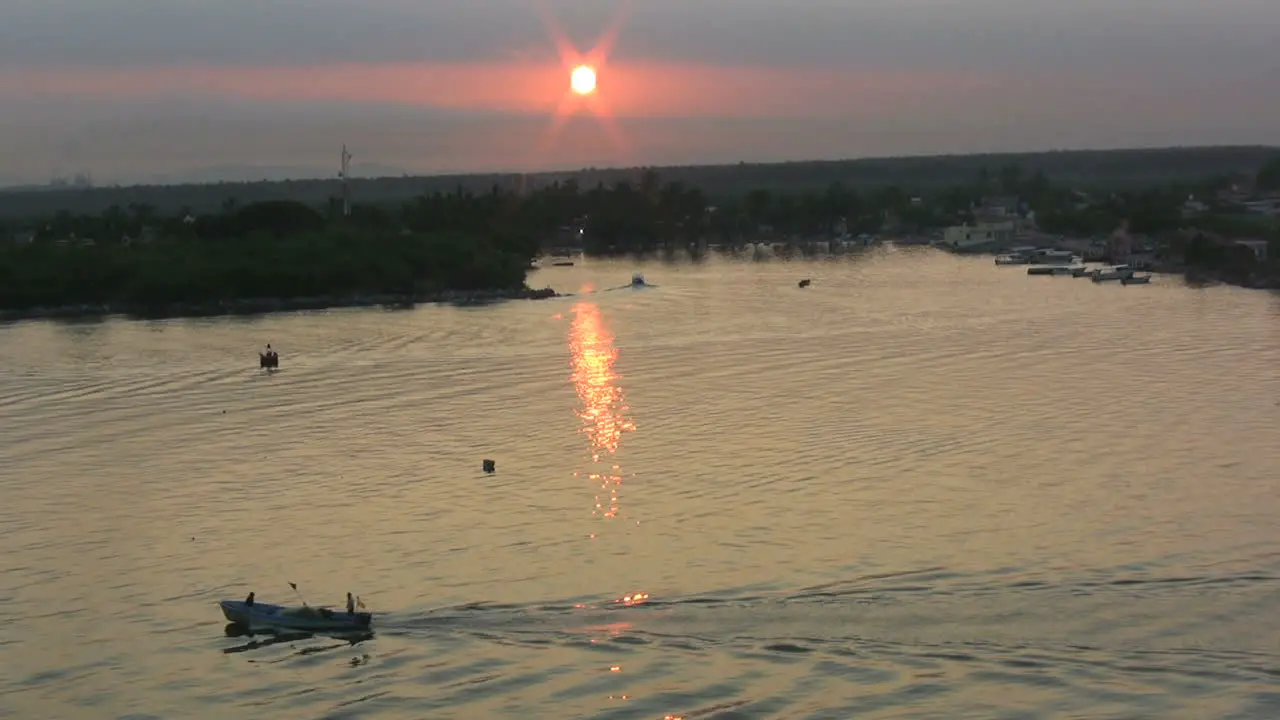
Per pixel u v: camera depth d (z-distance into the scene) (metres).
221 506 74.62
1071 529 65.25
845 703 46.94
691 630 53.66
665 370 117.62
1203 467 76.75
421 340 141.75
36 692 51.50
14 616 58.94
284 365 125.00
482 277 199.50
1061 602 54.69
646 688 48.97
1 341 146.62
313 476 80.69
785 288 195.62
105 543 68.44
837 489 74.06
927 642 51.28
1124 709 45.31
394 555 65.00
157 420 99.25
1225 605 53.78
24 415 102.25
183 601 60.09
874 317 154.00
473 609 57.28
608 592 58.53
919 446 83.88
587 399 103.94
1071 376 108.81
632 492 74.88
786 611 55.03
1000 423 90.12
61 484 80.38
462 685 50.16
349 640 54.72
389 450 87.19
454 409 101.06
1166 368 111.44
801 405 98.88
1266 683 46.59
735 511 70.31
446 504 73.56
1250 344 123.88
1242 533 63.84
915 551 62.38
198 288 181.50
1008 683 47.56
